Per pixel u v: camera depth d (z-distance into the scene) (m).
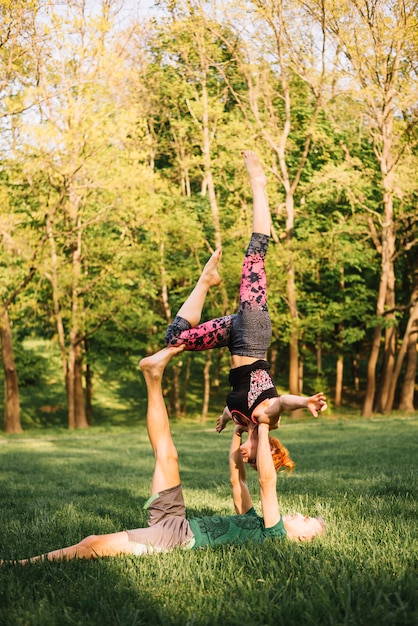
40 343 49.72
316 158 33.22
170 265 30.19
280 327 30.69
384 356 32.62
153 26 26.80
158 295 33.22
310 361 37.50
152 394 4.67
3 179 23.80
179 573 3.76
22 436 27.03
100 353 31.66
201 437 23.73
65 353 29.36
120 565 3.97
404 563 3.87
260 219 5.26
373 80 27.23
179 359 33.12
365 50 26.44
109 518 6.46
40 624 3.06
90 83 22.56
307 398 4.22
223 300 28.53
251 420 4.70
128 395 40.06
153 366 4.68
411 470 10.23
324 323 31.75
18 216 22.50
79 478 11.61
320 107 29.34
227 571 3.81
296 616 3.09
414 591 3.28
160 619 3.08
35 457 17.08
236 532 4.55
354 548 4.27
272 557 4.06
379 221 30.81
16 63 20.14
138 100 27.06
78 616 3.18
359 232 29.72
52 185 23.27
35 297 26.58
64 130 22.27
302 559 3.94
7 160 22.11
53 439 24.89
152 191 26.55
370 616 3.02
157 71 28.69
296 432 23.88
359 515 5.72
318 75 28.22
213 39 28.14
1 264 24.97
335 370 43.72
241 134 28.23
